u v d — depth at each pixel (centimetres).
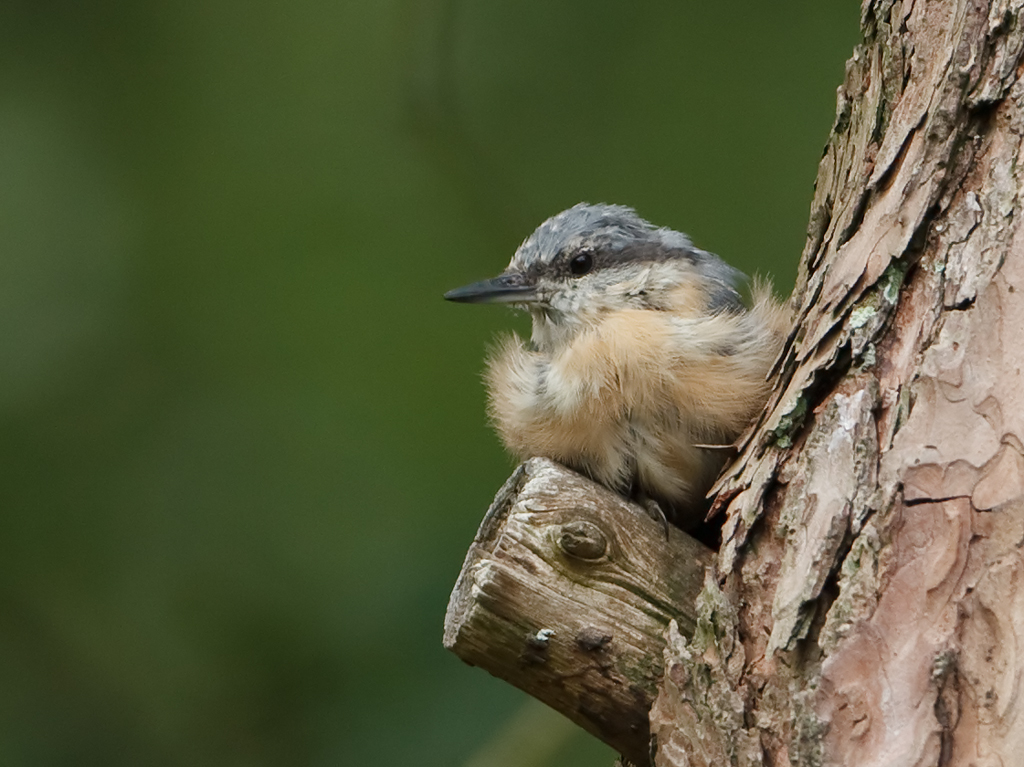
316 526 980
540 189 1058
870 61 639
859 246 564
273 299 1037
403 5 1076
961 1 565
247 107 1079
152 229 1045
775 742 496
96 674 962
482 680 932
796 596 496
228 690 950
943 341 500
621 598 571
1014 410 480
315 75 1086
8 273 1015
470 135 1066
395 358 1030
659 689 552
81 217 1036
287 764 925
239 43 1091
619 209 838
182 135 1069
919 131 561
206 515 983
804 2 1041
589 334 718
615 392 680
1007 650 453
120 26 1087
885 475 492
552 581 572
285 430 1009
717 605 533
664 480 688
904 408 507
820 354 554
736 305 724
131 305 1027
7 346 1003
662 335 681
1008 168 526
